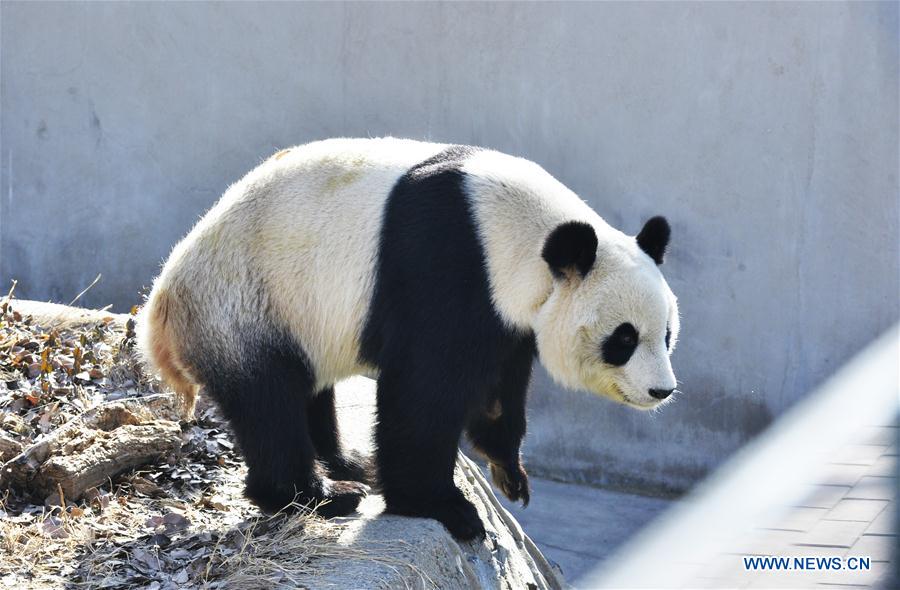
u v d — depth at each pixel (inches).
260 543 314.0
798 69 595.5
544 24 640.4
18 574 302.2
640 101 626.2
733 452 625.0
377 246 323.9
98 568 306.5
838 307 603.8
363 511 342.6
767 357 617.3
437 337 315.3
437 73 666.8
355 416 420.2
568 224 306.8
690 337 630.5
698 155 618.2
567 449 662.5
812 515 533.0
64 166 757.3
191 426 399.2
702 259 624.1
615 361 324.2
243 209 338.3
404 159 336.2
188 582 296.7
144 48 729.6
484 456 377.1
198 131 725.3
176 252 348.5
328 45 689.0
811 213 603.2
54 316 474.6
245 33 706.2
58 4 743.7
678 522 595.8
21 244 771.4
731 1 602.2
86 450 349.7
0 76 763.4
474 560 334.6
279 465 331.6
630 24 622.5
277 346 332.5
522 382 359.9
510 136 655.8
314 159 342.6
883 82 583.5
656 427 641.0
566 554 571.5
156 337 346.0
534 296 323.0
